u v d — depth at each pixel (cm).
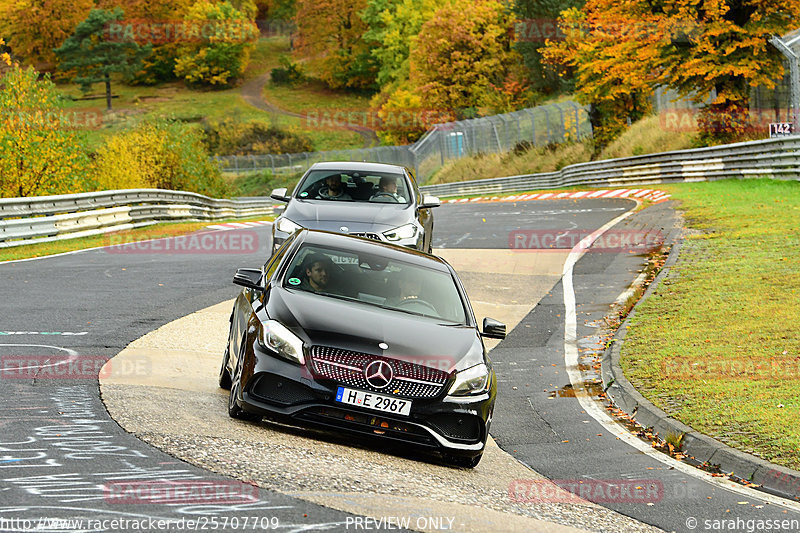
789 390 2828
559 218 8188
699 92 12094
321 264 2362
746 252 5175
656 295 4403
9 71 9600
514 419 2758
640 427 2727
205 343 3189
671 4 11781
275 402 2016
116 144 13250
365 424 2006
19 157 9550
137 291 4241
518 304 4512
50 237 6838
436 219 8706
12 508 1357
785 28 11225
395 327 2130
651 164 11681
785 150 8769
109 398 2202
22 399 2122
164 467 1661
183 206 10506
